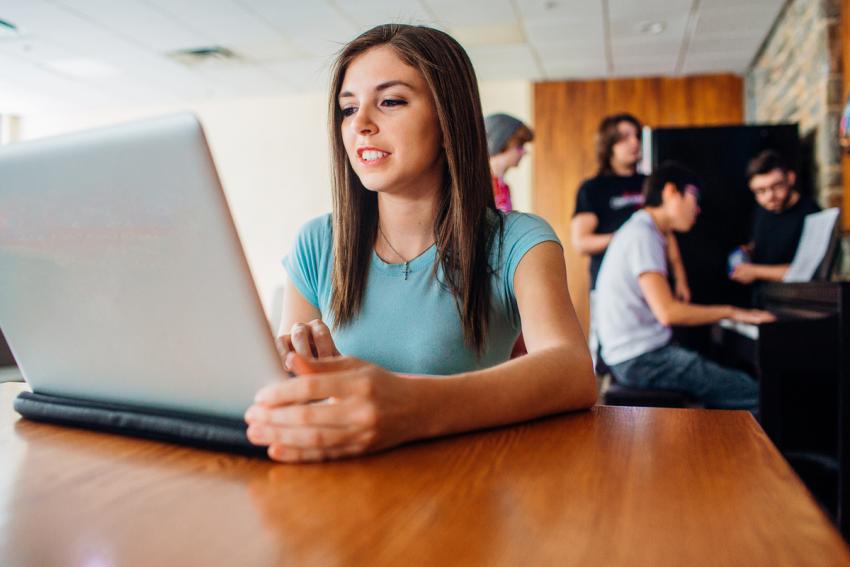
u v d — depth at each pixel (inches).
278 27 202.1
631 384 111.6
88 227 26.0
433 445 27.0
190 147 22.5
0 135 315.0
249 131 295.4
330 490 21.7
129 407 29.3
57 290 28.3
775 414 85.7
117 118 305.0
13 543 17.8
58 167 25.4
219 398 26.8
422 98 40.4
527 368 31.1
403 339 43.7
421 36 41.1
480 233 43.1
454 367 43.2
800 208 161.0
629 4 181.9
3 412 34.5
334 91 43.1
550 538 17.6
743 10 185.0
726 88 244.2
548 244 42.0
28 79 255.0
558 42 212.4
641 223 109.8
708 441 27.4
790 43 179.6
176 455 26.1
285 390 24.7
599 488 21.6
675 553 16.7
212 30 204.5
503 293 43.3
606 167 184.5
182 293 25.2
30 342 31.0
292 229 293.9
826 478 85.1
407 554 16.7
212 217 23.3
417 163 40.8
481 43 213.8
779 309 108.2
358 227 44.9
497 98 258.7
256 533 18.2
